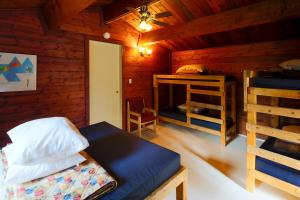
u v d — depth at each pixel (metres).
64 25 3.08
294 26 2.85
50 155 1.22
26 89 2.78
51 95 3.04
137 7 2.81
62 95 3.17
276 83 1.81
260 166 2.00
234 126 3.81
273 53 3.37
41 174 1.21
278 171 1.85
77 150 1.32
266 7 2.46
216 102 4.30
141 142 1.90
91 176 1.24
